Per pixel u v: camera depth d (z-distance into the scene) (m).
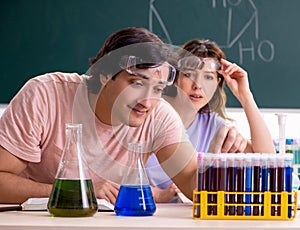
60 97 1.84
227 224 1.37
